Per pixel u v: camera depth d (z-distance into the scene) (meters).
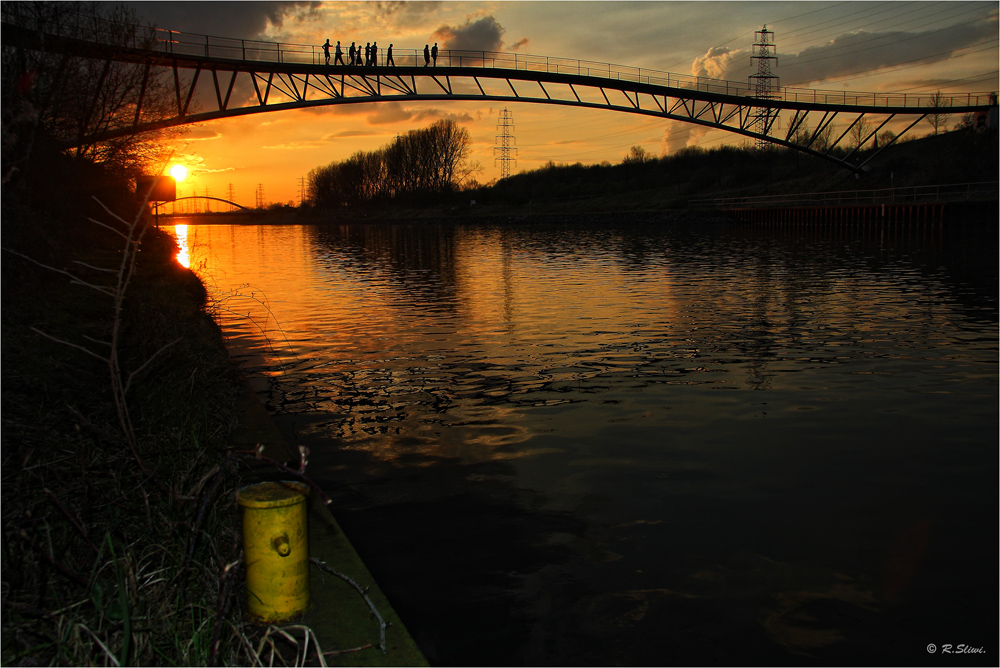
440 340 12.88
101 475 4.21
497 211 112.38
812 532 5.12
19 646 2.95
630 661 3.72
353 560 4.43
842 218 58.78
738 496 5.77
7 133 9.21
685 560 4.74
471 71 61.19
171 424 5.74
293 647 3.42
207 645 3.12
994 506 5.54
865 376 9.75
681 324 14.17
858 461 6.54
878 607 4.19
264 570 3.58
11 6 13.36
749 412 8.12
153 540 3.74
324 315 16.31
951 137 72.75
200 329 10.65
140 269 14.74
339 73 54.44
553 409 8.30
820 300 17.55
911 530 5.15
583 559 4.76
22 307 8.18
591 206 103.00
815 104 69.44
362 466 6.49
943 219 51.50
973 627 3.99
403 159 133.50
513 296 19.42
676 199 91.25
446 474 6.30
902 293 18.64
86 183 16.97
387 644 3.49
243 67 49.66
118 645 2.98
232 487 4.87
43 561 3.25
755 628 3.99
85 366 6.78
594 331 13.51
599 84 65.31
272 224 145.88
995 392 8.85
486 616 4.12
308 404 8.64
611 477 6.20
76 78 15.62
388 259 36.59
